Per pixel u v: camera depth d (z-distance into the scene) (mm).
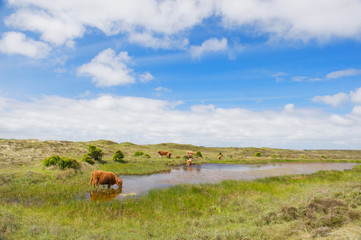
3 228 6066
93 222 7754
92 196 12703
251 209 9422
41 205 9891
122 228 7281
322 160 51062
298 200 9797
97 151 27859
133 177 20750
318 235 5500
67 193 12656
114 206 10102
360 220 6375
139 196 12906
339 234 5215
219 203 10773
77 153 32594
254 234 6000
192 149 80750
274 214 7977
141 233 6695
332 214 6875
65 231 6410
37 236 5879
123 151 43688
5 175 14367
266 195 12477
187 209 9945
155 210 9750
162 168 27422
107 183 15406
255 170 29016
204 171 27000
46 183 14734
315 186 15133
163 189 14164
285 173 26031
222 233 6066
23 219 7176
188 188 14000
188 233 6531
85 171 20359
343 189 11203
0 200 10188
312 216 6961
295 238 5535
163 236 6449
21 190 12531
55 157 19031
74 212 8977
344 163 46125
